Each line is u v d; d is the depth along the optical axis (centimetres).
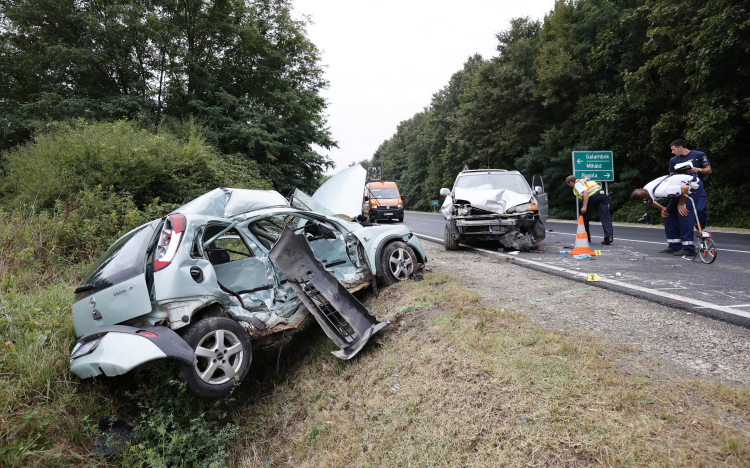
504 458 217
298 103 1995
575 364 275
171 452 300
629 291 455
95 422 310
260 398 404
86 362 295
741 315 354
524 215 832
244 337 362
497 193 856
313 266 447
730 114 1449
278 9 2009
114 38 1527
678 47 1602
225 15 1847
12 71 1553
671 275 538
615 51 2116
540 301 436
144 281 321
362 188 570
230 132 1652
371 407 311
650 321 355
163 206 883
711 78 1517
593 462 196
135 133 1127
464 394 273
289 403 380
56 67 1515
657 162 1973
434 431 257
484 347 319
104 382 344
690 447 191
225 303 379
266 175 1783
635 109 1997
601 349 297
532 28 3278
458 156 3597
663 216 739
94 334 310
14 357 328
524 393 254
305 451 307
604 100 2120
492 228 839
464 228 853
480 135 3166
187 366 320
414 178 6084
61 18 1542
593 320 365
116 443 291
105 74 1611
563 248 855
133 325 324
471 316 387
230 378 345
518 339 325
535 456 212
